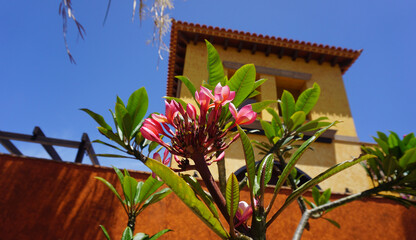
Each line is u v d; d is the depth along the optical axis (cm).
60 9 219
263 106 150
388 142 225
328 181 716
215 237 350
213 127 92
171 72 1012
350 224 389
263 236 87
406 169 183
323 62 1043
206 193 101
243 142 87
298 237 126
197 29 916
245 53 989
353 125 869
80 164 373
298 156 99
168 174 81
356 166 755
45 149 519
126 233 173
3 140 500
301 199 199
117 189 363
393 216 404
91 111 149
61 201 343
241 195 368
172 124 95
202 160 92
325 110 898
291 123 197
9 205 327
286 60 1012
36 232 319
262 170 97
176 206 367
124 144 148
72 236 325
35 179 350
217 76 140
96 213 343
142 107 154
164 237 341
